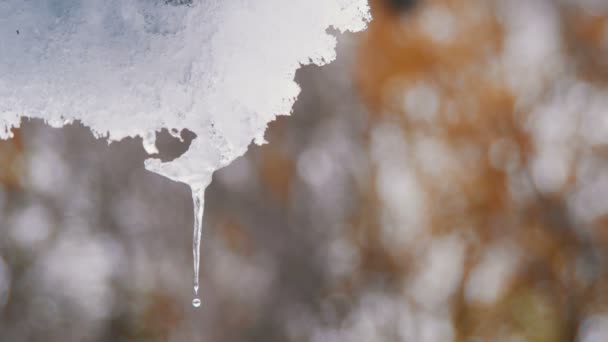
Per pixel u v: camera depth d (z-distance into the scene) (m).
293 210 6.39
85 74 0.76
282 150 6.39
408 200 6.71
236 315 6.13
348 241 6.50
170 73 0.75
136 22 0.75
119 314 5.93
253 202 6.29
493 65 6.86
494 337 6.39
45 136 5.90
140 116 0.77
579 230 6.43
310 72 6.62
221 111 0.76
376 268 6.48
